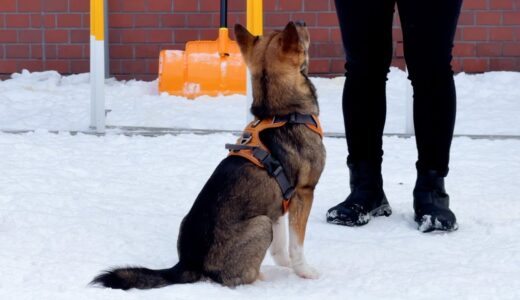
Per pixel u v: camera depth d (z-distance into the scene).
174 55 13.66
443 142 6.77
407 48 6.68
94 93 10.83
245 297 5.09
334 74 15.16
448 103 6.72
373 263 5.93
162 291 5.09
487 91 14.05
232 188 5.35
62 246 6.17
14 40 15.18
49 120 11.73
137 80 15.23
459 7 6.51
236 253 5.26
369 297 5.19
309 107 5.71
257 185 5.38
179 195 7.81
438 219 6.64
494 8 15.03
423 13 6.45
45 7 15.13
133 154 9.52
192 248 5.32
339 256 6.05
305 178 5.62
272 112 5.65
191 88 13.51
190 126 11.48
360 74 6.89
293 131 5.59
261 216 5.33
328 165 9.10
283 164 5.50
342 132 11.12
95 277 5.26
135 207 7.32
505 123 11.84
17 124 11.45
